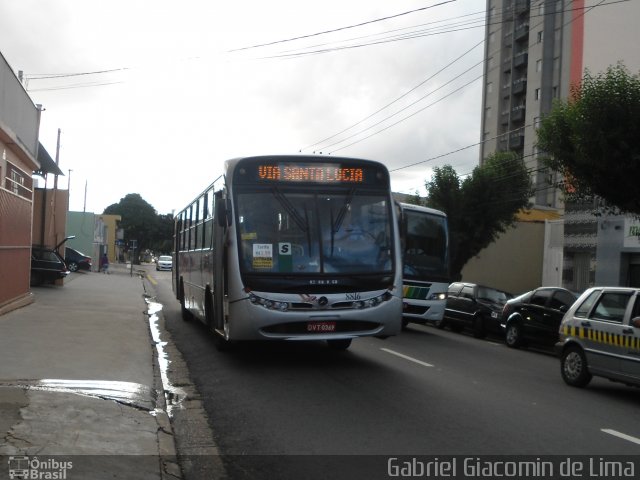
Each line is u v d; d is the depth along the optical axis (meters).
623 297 9.91
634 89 14.33
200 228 14.88
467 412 8.09
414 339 16.48
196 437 6.99
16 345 11.05
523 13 52.25
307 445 6.63
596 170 14.94
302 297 10.05
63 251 34.75
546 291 16.14
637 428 7.66
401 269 10.74
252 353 12.66
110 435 6.45
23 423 6.40
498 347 16.58
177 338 15.14
